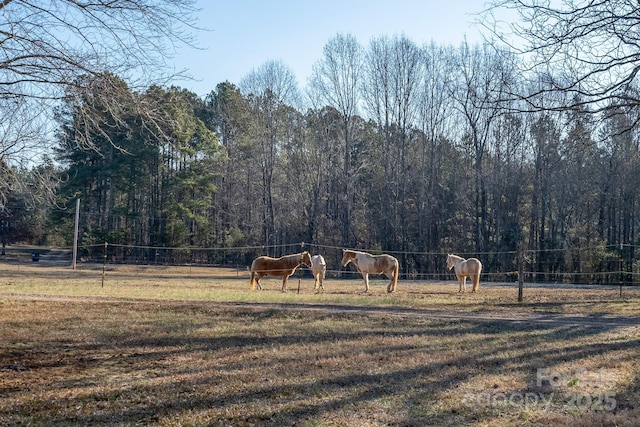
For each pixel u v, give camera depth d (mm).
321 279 24625
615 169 38812
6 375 7605
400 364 8258
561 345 10141
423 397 6445
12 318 13383
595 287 29219
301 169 51969
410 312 15586
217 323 13039
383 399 6320
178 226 52906
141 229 56844
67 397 6500
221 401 6285
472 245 45344
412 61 45125
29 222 61500
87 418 5711
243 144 53906
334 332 11742
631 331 12203
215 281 32312
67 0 8492
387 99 45625
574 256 40125
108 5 8602
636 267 36250
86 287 23875
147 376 7590
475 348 9750
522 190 45281
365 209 50094
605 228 44906
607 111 9109
